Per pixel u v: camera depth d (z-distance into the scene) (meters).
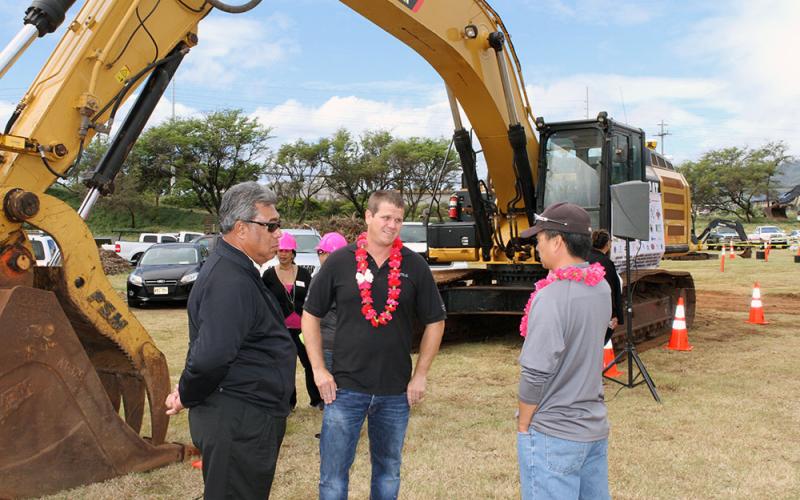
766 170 71.19
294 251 5.76
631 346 6.86
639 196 6.62
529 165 8.78
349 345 3.35
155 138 51.34
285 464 4.80
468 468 4.73
